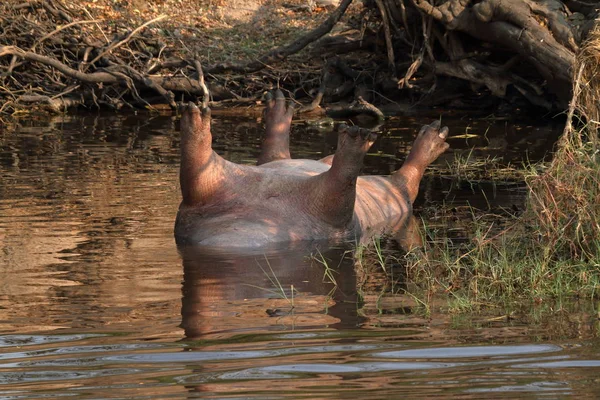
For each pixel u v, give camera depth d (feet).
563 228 50.03
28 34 121.70
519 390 30.12
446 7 106.52
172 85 120.16
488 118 110.11
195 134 56.18
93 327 38.47
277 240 55.47
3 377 32.22
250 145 92.63
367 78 124.16
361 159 56.29
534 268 47.42
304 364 33.12
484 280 46.42
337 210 57.36
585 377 31.32
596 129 54.49
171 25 141.28
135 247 54.08
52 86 123.65
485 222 60.95
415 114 115.03
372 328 38.06
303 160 64.59
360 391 30.22
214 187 57.52
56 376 32.22
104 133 101.60
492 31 103.60
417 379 31.35
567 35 100.22
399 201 65.92
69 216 62.13
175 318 39.78
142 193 69.97
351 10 146.72
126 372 32.53
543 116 109.70
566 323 38.75
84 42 123.03
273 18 147.02
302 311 41.04
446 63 112.27
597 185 51.19
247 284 46.06
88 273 48.03
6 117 114.21
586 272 46.75
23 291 44.60
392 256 52.75
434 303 42.55
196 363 33.37
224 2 152.46
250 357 34.04
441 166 82.28
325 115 114.93
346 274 48.37
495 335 36.94
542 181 51.98
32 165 81.71
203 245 54.49
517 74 112.06
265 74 125.80
